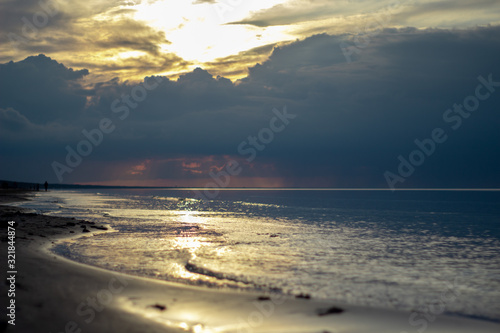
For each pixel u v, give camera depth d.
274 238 25.73
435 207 82.88
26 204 63.72
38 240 19.53
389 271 15.51
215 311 9.36
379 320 9.12
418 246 23.48
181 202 95.00
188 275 13.66
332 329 8.47
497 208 78.44
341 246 22.52
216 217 46.56
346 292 12.19
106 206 64.81
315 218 47.56
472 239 27.77
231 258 17.50
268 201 115.56
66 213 45.66
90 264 14.86
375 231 32.94
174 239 23.56
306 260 17.55
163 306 9.53
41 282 10.73
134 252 18.33
